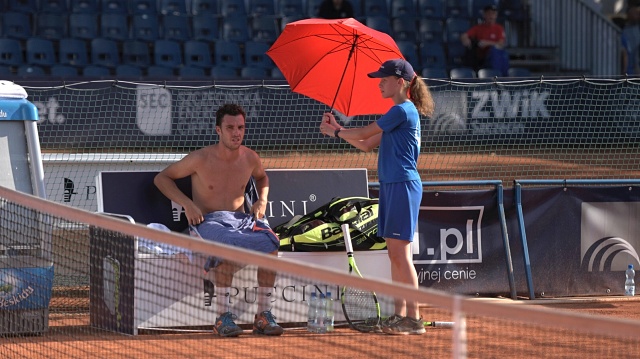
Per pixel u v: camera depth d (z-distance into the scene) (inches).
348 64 1011.9
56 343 823.7
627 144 1790.1
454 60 3011.8
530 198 1167.0
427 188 1316.4
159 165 1205.1
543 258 1168.2
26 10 2898.6
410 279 925.8
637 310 1091.3
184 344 848.9
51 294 926.4
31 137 938.7
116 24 2881.4
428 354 818.8
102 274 899.4
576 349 817.5
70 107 1710.1
